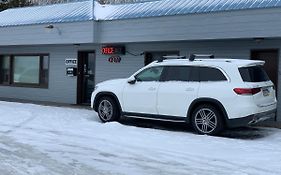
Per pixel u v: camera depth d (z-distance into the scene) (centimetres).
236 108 1041
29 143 942
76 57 1808
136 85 1205
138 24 1512
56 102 1867
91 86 1797
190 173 727
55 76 1878
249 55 1382
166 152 882
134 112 1209
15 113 1422
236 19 1295
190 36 1391
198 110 1096
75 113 1465
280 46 1317
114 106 1245
